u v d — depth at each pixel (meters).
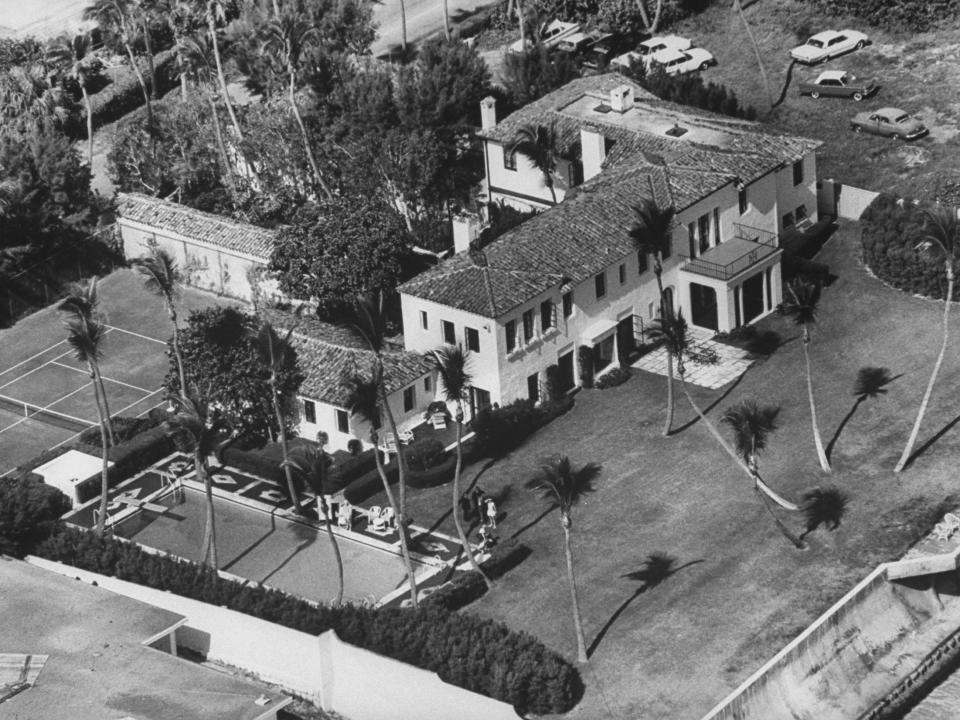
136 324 122.50
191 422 94.94
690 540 97.62
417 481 103.56
